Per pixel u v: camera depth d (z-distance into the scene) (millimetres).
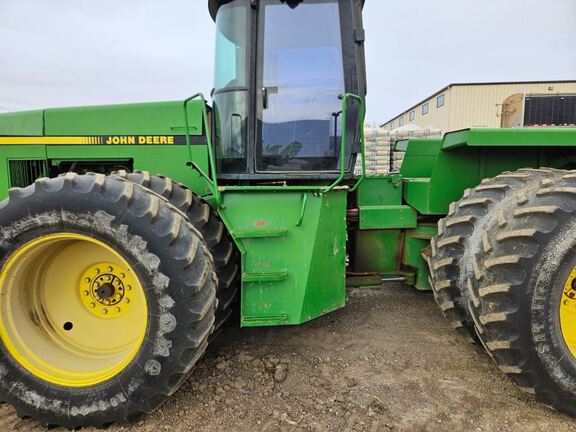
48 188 2064
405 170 3871
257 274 2398
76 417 2078
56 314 2338
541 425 2088
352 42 2822
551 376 2045
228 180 2904
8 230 2045
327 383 2469
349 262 3316
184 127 2926
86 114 3031
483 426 2088
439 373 2564
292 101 2836
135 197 2053
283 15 2805
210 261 2160
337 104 2848
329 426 2096
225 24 2877
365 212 3123
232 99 2834
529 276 2021
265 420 2145
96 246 2260
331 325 3264
